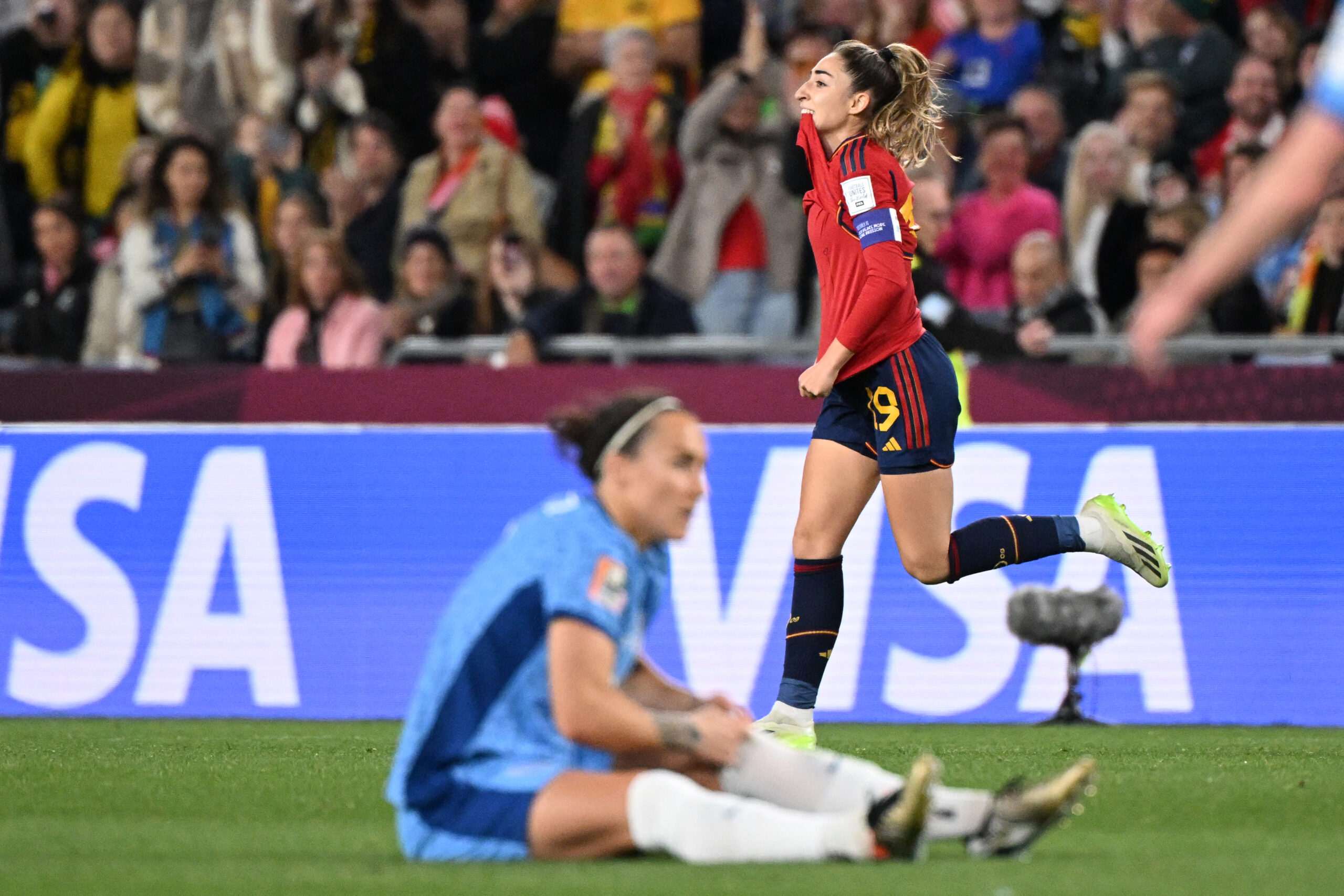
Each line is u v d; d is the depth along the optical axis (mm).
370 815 13461
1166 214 30312
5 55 37531
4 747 20031
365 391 26688
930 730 23391
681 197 31500
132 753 19078
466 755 10039
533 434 25734
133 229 31781
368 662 25766
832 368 16703
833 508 17375
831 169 17016
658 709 10859
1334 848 11312
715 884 9070
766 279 31391
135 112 36938
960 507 24828
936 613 24922
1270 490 24578
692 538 25250
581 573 9812
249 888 9359
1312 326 28734
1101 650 24688
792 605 18109
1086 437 24781
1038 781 15609
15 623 26266
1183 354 28500
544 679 10039
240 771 16891
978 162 32219
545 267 32188
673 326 29594
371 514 25922
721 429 25344
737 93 30891
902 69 16938
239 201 32312
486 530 25734
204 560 26078
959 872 9586
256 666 25953
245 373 27000
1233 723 24469
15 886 9562
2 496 26344
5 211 37375
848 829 9516
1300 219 5469
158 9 36812
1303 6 35781
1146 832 12219
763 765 10195
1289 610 24500
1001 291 29766
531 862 9930
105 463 26266
